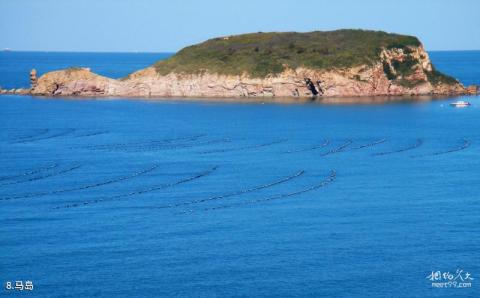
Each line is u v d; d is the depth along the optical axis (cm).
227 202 10681
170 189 11494
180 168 13150
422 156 14412
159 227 9375
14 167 13175
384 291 7388
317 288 7444
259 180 12150
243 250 8481
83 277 7688
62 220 9688
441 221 9625
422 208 10281
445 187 11569
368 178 12300
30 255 8306
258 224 9506
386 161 13862
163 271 7844
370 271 7862
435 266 8012
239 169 13062
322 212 10094
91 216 9888
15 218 9775
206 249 8519
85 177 12350
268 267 7962
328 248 8556
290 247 8575
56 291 7356
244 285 7500
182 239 8881
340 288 7450
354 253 8388
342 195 11088
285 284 7519
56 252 8412
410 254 8356
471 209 10194
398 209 10231
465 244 8694
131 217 9850
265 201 10744
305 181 12075
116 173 12669
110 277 7681
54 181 12019
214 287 7450
